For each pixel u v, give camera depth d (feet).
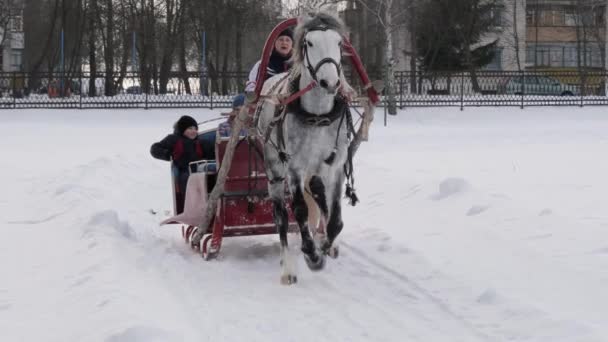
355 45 159.84
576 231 27.27
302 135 23.26
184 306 21.66
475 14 155.43
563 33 207.62
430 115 118.73
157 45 162.81
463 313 20.12
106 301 20.47
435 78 136.56
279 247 29.40
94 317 19.39
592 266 22.95
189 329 18.98
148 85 133.80
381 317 20.38
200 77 131.13
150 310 19.86
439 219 31.65
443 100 126.52
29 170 54.54
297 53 23.12
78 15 150.00
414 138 85.10
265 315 20.85
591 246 25.26
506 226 29.07
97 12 148.56
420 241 28.17
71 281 23.25
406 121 114.62
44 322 19.76
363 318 20.35
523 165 55.06
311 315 20.79
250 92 24.11
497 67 188.75
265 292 23.16
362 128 25.43
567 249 25.20
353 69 27.20
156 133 94.38
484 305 20.54
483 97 128.77
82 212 34.47
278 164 24.68
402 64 178.29
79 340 18.06
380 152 69.00
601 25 196.54
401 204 36.17
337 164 23.99
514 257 24.77
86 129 100.01
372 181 43.52
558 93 144.15
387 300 21.85
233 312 21.15
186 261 27.09
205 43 149.28
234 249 29.17
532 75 135.95
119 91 141.08
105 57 156.04
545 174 48.62
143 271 25.08
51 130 97.76
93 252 26.58
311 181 24.81
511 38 187.01
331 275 24.68
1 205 38.68
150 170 53.78
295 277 24.12
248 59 184.03
